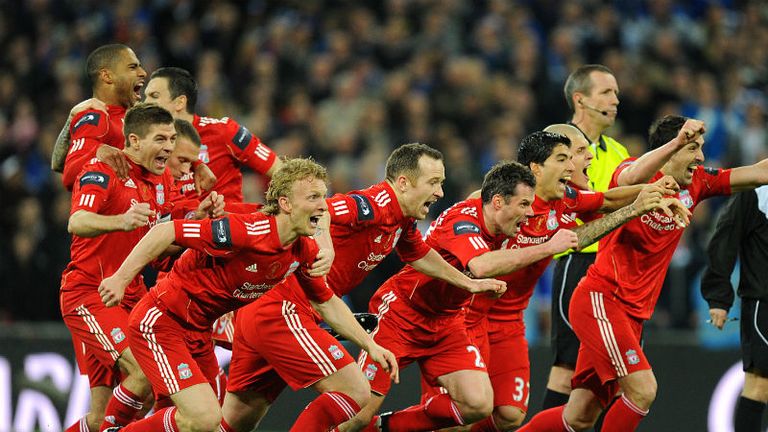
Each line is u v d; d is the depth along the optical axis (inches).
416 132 1989.4
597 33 2246.6
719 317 1157.1
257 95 2069.4
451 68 2094.0
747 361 1142.3
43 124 2111.2
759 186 1091.3
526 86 2106.3
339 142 1951.3
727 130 2116.1
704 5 2449.6
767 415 1434.5
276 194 927.7
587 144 1114.7
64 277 1076.5
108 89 1119.0
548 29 2308.1
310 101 2102.6
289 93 2092.8
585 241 1032.8
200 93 2103.8
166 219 1091.9
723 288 1159.0
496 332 1136.8
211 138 1200.2
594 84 1202.6
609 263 1091.3
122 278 911.7
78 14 2361.0
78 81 2162.9
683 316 1727.4
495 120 2023.9
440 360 1084.5
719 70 2315.5
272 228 933.2
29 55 2298.2
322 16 2290.8
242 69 2159.2
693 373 1455.5
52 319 1769.2
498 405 1133.7
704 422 1446.9
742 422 1144.2
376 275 1706.4
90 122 1082.1
